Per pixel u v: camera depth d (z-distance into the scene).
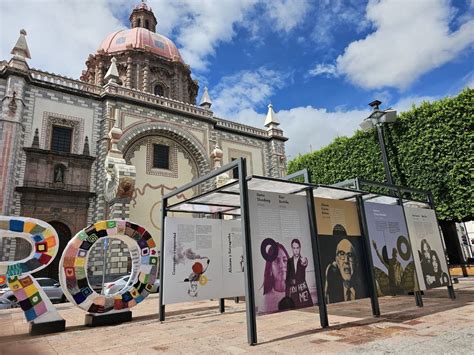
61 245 21.45
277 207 7.80
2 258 18.38
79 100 23.80
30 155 20.94
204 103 30.94
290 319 8.74
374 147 19.77
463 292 12.52
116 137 22.83
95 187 22.83
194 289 10.42
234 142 32.16
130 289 10.09
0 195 18.80
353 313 9.14
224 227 11.52
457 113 16.09
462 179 15.86
